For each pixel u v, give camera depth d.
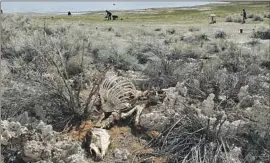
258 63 14.45
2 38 13.98
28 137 7.07
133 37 20.67
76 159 6.82
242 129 8.34
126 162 7.31
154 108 8.94
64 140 7.43
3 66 10.91
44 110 8.45
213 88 10.50
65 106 8.59
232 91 10.41
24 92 8.90
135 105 8.89
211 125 8.28
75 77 10.86
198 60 14.31
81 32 18.31
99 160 7.24
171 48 16.58
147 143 7.89
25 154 6.78
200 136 7.72
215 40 20.88
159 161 7.38
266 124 8.65
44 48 11.21
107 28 27.38
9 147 7.09
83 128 8.12
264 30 25.27
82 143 7.64
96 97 8.86
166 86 10.55
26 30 17.86
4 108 8.46
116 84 8.98
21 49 12.71
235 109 9.61
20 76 10.23
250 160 7.57
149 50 15.35
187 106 8.74
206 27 32.44
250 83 11.01
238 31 28.78
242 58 14.35
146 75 11.76
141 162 7.33
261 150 7.95
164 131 7.94
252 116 9.12
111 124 8.31
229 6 79.81
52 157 6.83
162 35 25.14
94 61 13.25
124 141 7.89
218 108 9.59
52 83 8.90
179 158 7.41
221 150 7.61
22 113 8.48
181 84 10.07
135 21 43.59
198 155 7.36
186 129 7.97
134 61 13.63
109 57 13.49
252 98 10.13
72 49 12.98
